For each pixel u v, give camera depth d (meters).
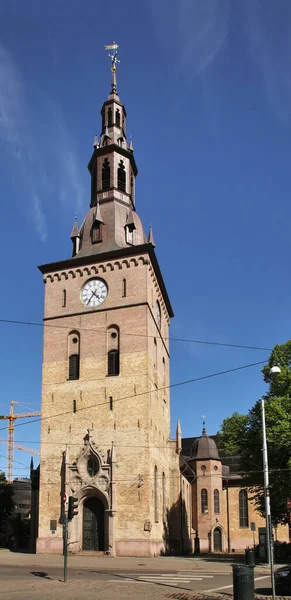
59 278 60.75
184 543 71.38
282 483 45.97
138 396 53.56
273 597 22.77
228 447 53.03
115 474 51.62
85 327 57.84
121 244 60.66
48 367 57.72
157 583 30.20
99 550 50.88
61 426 55.00
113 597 24.19
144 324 55.78
